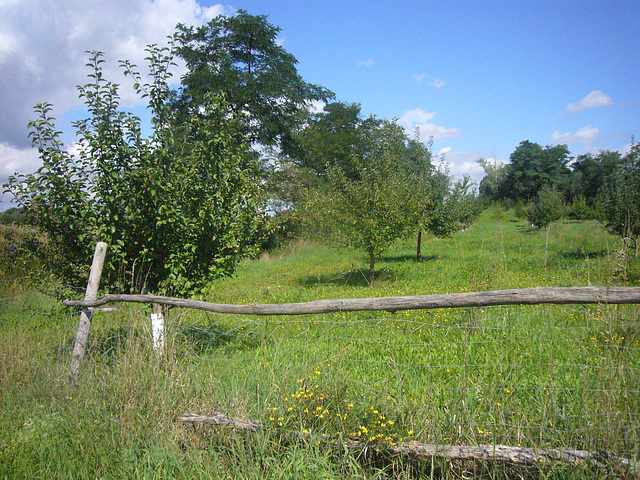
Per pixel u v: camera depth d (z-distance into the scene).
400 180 13.20
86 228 4.79
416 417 2.91
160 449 2.88
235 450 2.88
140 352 3.80
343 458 2.60
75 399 3.47
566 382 3.48
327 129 36.44
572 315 5.04
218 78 25.20
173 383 3.53
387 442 2.54
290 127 30.19
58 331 5.14
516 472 2.46
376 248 11.90
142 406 3.29
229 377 3.88
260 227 5.65
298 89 29.70
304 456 2.63
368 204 12.22
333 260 19.22
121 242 4.64
